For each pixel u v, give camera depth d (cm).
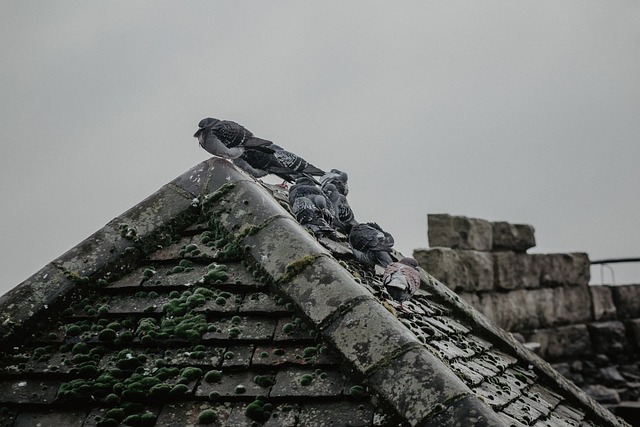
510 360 645
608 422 681
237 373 395
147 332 420
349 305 402
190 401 386
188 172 512
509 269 1392
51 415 390
